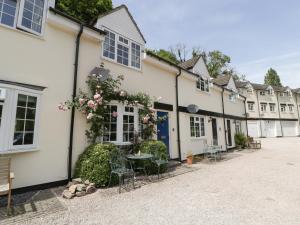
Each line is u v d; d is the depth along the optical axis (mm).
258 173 7801
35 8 5969
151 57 9609
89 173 5742
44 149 5609
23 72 5395
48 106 5828
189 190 5609
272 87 36500
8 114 4871
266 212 4070
